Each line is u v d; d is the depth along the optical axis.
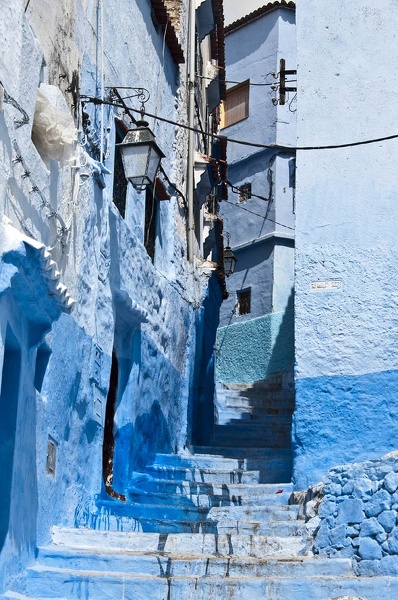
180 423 14.71
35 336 7.46
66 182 8.16
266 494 10.77
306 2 12.02
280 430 16.39
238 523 9.26
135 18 12.27
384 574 7.96
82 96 9.54
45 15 8.27
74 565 7.65
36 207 7.06
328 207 11.42
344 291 11.12
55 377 8.37
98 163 9.54
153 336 12.72
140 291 11.91
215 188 19.52
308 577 7.71
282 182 23.78
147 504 9.94
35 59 7.13
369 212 11.28
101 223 9.96
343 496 8.67
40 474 7.82
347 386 10.84
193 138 15.65
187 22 15.73
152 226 13.30
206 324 17.23
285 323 22.55
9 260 6.23
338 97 11.68
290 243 23.58
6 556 6.57
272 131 24.06
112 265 10.59
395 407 10.59
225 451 13.52
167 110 14.09
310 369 11.01
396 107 11.48
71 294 8.44
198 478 11.81
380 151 11.43
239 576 7.81
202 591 7.46
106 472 11.03
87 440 9.58
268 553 8.59
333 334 11.03
